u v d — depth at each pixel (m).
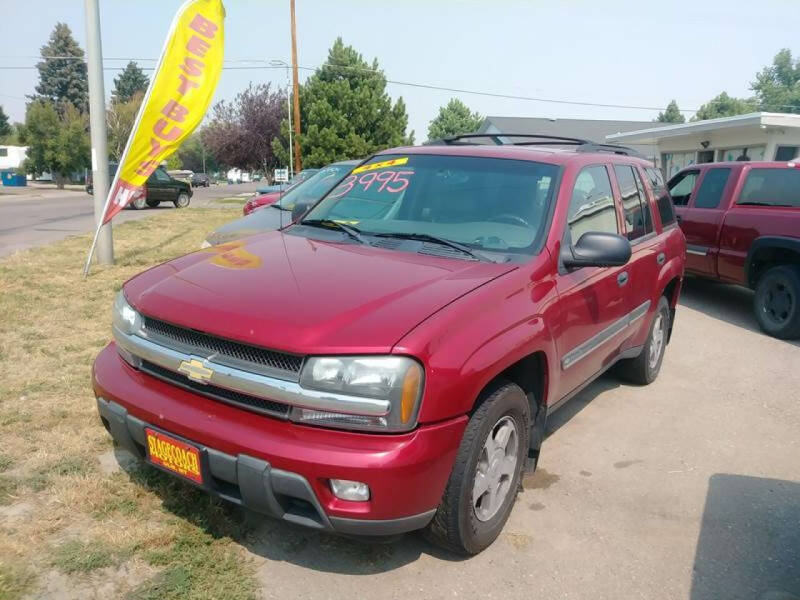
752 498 3.77
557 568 3.03
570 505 3.59
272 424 2.53
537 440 3.46
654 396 5.38
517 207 3.64
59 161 47.16
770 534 3.41
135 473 3.50
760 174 8.06
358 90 31.88
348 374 2.43
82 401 4.42
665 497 3.74
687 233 8.81
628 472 4.02
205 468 2.60
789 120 16.50
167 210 24.58
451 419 2.60
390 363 2.44
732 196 8.18
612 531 3.36
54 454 3.68
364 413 2.42
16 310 6.69
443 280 2.97
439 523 2.81
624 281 4.30
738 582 3.01
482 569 2.98
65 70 80.50
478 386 2.65
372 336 2.48
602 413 4.95
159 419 2.71
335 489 2.46
